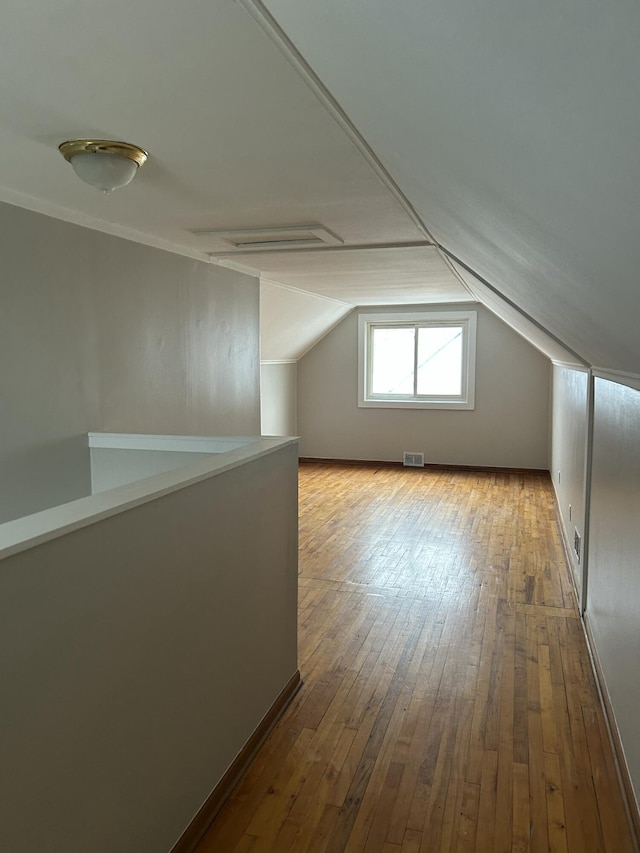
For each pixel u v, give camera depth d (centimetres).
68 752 135
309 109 175
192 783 187
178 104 174
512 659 302
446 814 202
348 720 253
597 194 79
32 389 274
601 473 298
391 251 393
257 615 233
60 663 132
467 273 418
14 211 263
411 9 63
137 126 191
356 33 85
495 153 94
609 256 103
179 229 336
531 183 96
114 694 150
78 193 267
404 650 311
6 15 128
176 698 177
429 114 99
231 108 176
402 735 243
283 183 251
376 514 570
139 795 161
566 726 249
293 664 272
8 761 119
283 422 788
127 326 336
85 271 304
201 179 247
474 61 66
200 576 189
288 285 566
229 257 422
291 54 140
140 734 161
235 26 130
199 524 188
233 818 200
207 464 202
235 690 216
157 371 363
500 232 162
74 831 137
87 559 139
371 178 243
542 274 179
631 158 63
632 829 195
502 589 390
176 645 177
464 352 773
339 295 656
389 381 811
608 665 256
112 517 147
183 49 142
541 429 752
